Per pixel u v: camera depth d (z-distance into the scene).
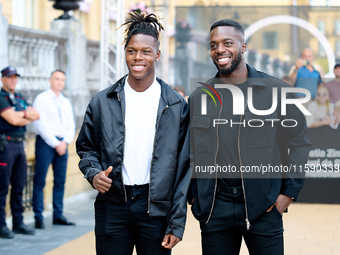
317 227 7.21
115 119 3.51
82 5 13.55
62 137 7.41
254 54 12.74
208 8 12.87
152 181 3.45
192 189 3.62
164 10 13.66
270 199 3.39
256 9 12.77
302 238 6.64
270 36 12.67
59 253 6.02
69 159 9.02
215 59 3.49
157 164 3.47
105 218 3.51
